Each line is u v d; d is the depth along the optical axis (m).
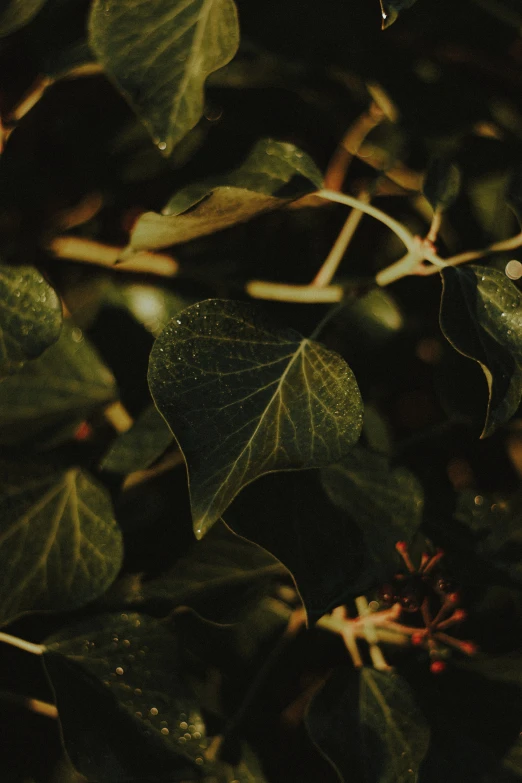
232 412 0.42
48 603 0.45
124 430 0.46
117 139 0.47
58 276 0.47
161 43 0.41
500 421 0.43
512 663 0.47
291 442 0.42
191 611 0.48
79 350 0.46
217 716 0.47
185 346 0.42
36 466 0.45
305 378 0.43
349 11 0.47
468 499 0.48
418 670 0.47
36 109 0.47
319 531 0.44
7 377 0.44
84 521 0.45
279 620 0.48
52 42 0.45
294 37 0.47
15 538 0.45
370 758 0.45
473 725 0.46
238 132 0.47
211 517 0.41
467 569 0.47
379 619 0.47
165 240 0.44
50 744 0.47
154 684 0.45
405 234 0.45
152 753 0.45
